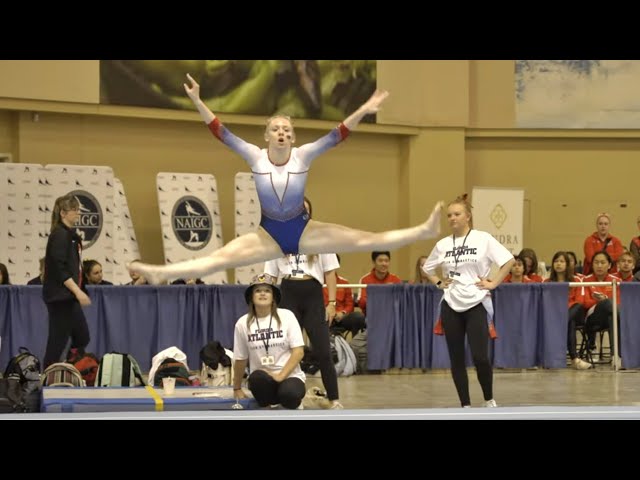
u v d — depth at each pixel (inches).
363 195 777.6
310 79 733.3
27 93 652.1
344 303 547.5
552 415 272.1
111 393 376.2
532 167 805.9
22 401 375.6
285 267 380.2
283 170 275.4
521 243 708.7
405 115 770.2
